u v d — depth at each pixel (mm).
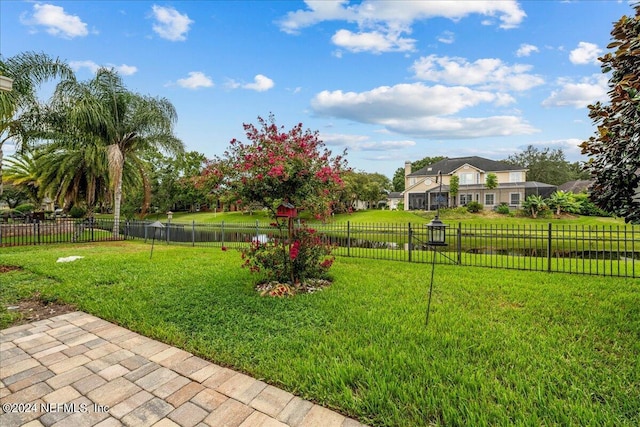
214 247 10875
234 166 4949
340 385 2326
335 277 5840
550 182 43094
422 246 10758
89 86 12242
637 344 2896
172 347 3092
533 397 2146
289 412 2098
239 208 5234
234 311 3969
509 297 4516
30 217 15969
